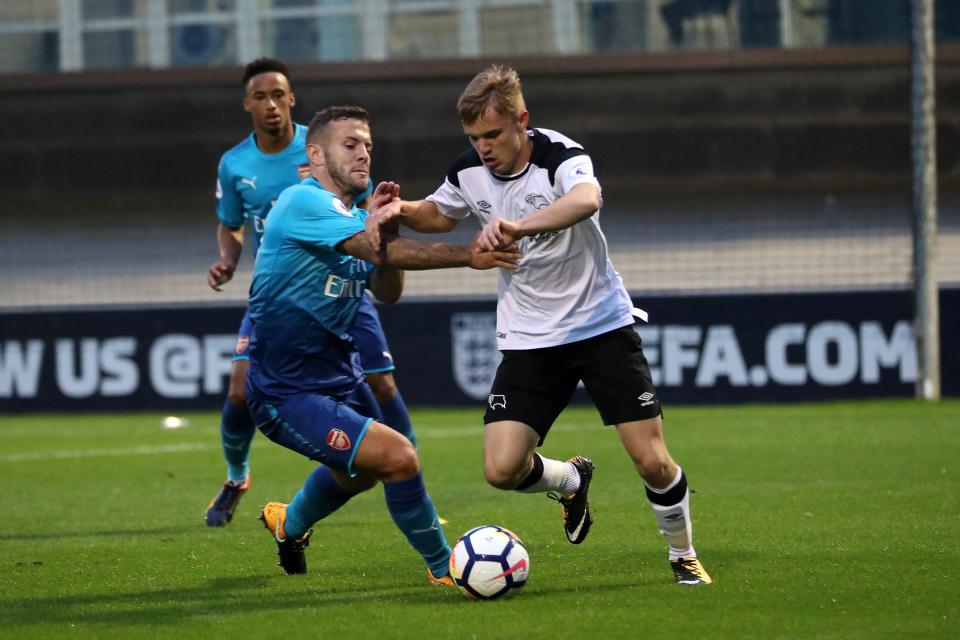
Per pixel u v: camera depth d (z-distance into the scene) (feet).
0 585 60.08
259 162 82.17
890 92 200.44
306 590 57.82
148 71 208.54
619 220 204.95
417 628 48.96
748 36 207.21
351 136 56.13
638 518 77.97
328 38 215.10
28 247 210.79
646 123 203.41
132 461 120.98
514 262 51.67
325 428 55.67
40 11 218.59
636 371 55.62
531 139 55.47
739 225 203.10
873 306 167.12
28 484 104.88
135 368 176.04
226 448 80.07
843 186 202.59
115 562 66.49
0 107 209.97
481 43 213.46
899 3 203.82
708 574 58.85
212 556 67.97
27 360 177.17
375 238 52.95
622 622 49.16
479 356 171.94
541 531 73.67
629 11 209.97
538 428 56.65
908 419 140.87
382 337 80.69
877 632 46.88
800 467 103.09
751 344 168.76
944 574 58.08
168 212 209.46
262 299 56.13
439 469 108.78
